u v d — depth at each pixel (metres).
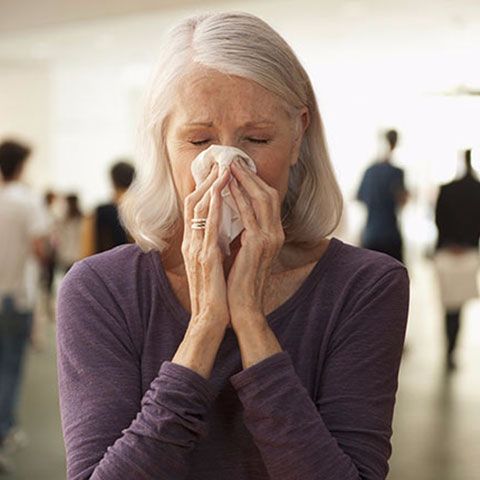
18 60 22.92
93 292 1.87
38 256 7.22
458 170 10.45
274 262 1.89
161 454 1.66
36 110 25.02
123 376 1.80
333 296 1.86
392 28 16.67
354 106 26.27
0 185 7.27
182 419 1.67
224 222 1.73
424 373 10.23
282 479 1.70
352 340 1.82
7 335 7.21
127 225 1.92
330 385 1.80
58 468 6.82
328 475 1.67
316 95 1.89
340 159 26.81
